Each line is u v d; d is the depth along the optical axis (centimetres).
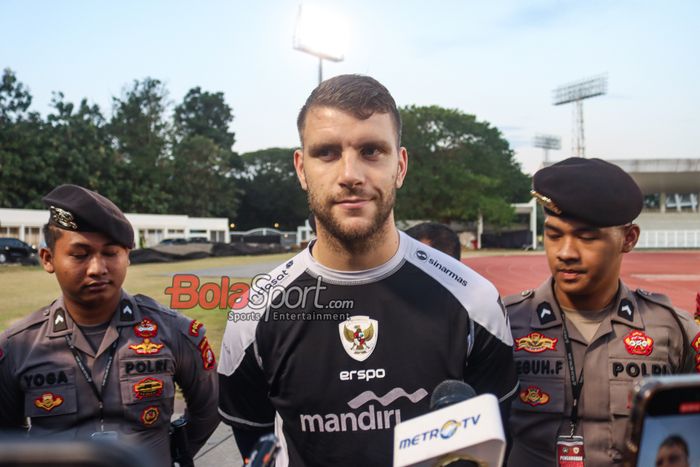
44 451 34
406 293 149
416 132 4609
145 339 215
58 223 198
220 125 7669
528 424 189
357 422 145
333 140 129
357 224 132
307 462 150
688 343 187
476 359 154
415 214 4656
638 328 187
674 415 62
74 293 202
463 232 5269
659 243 4784
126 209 5172
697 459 62
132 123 6019
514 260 3266
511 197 6244
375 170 131
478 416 80
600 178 174
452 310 150
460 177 4547
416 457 82
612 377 184
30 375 203
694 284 1769
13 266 2247
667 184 4928
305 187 145
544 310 196
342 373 146
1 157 4350
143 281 1460
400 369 145
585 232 177
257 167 7325
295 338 149
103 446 34
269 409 168
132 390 207
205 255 2997
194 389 230
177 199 5959
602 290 187
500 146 5572
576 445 182
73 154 4694
